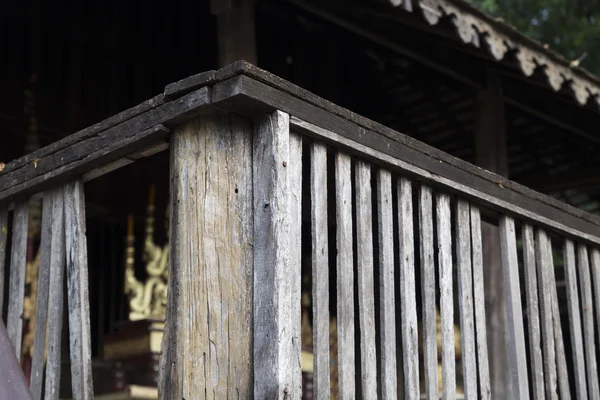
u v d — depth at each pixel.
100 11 6.04
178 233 2.39
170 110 2.48
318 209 2.61
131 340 5.42
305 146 5.18
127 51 6.15
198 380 2.31
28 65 5.68
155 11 6.32
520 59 4.77
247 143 2.51
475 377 3.18
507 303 3.47
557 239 3.95
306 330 5.94
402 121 7.38
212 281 2.38
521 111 6.78
